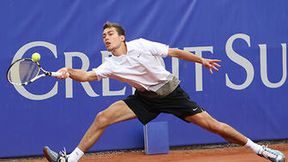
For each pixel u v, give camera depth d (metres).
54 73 12.04
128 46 12.52
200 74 18.25
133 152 18.06
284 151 18.02
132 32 17.69
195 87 18.23
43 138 17.30
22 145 17.16
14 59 16.91
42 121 17.25
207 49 18.23
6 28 16.81
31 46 17.02
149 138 17.62
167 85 12.91
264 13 18.61
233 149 18.45
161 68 12.83
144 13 17.78
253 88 18.61
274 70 18.73
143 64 12.54
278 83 18.78
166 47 12.70
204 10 18.19
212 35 18.27
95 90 17.59
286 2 18.75
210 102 18.34
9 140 17.06
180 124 18.22
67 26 17.27
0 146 17.02
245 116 18.59
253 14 18.53
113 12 17.56
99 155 17.73
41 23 17.08
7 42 16.84
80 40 17.38
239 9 18.42
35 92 17.17
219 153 17.81
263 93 18.69
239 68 18.50
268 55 18.67
